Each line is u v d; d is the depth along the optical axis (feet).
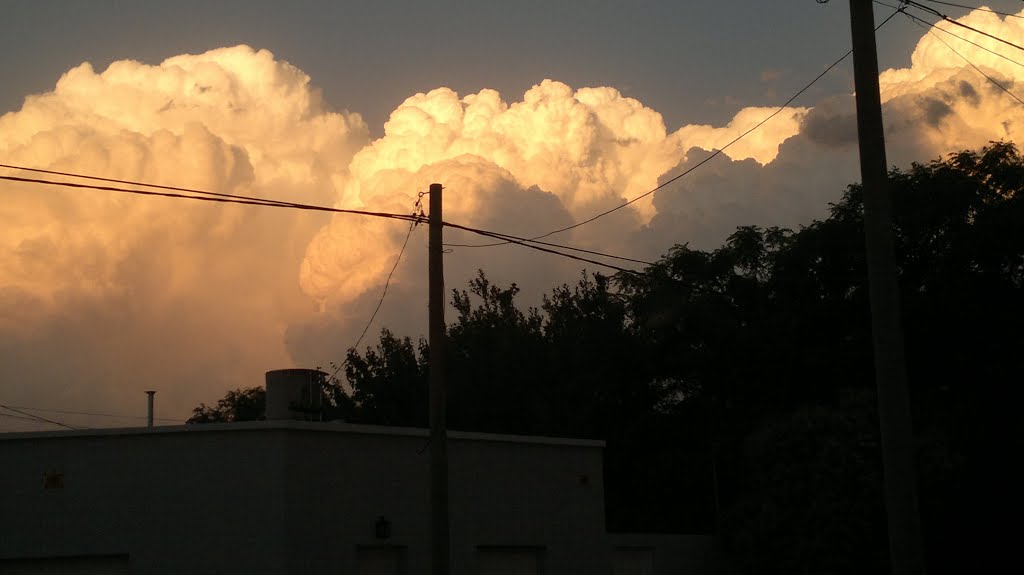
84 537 59.82
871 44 43.37
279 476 60.34
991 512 85.71
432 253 60.08
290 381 74.28
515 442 73.97
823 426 79.97
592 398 112.88
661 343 110.32
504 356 122.62
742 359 103.96
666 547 84.64
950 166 93.61
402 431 67.26
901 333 40.88
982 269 90.68
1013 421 86.48
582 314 125.18
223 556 59.52
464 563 69.31
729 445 101.45
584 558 76.18
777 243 107.96
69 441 60.90
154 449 61.05
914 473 39.75
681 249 111.34
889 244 41.47
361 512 64.03
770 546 80.69
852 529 76.07
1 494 59.98
